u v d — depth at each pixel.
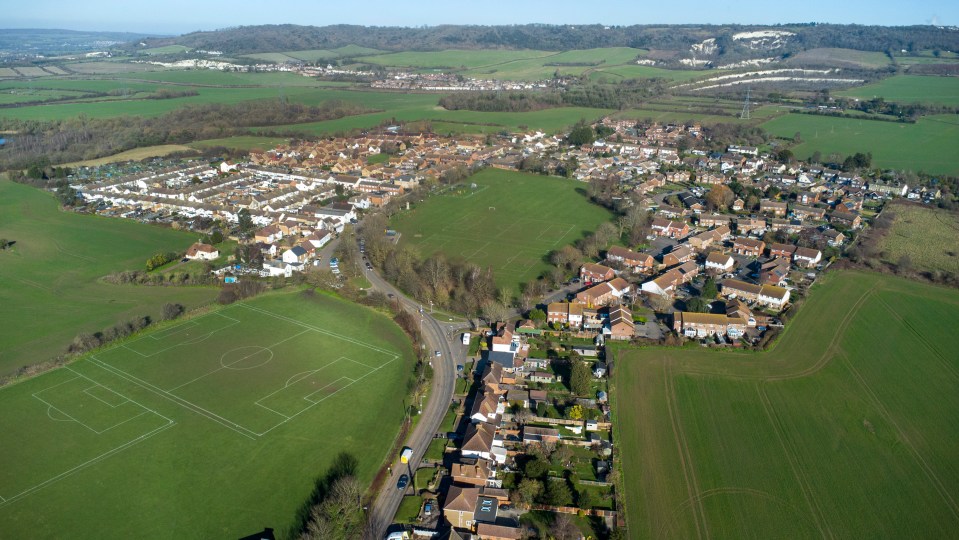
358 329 186.62
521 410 144.38
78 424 139.50
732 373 162.38
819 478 124.25
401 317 191.75
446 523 113.12
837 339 180.62
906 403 150.00
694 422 142.12
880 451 132.75
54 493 118.88
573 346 176.88
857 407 148.25
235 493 119.06
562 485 120.50
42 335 181.88
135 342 176.75
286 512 114.56
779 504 117.19
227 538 108.69
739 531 110.81
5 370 162.75
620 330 179.00
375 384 156.88
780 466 127.69
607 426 140.25
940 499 119.12
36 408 145.38
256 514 113.94
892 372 163.62
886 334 183.88
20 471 124.69
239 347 174.50
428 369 162.50
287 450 131.62
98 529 110.50
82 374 160.12
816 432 138.75
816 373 162.62
